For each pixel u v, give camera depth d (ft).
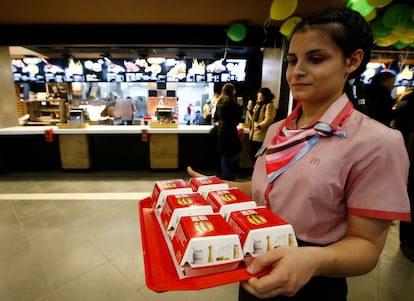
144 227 2.60
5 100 14.25
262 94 11.89
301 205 1.94
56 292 5.50
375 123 1.84
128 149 15.11
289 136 2.19
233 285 5.88
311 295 2.15
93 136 14.82
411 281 5.94
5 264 6.38
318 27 1.78
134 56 20.03
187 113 22.21
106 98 21.85
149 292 5.56
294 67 1.96
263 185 2.35
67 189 11.80
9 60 14.42
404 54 16.71
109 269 6.24
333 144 1.88
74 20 11.57
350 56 1.83
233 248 1.89
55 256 6.72
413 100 7.23
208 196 2.67
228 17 11.25
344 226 1.93
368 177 1.72
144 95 22.48
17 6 9.90
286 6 8.23
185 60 18.75
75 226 8.30
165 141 14.44
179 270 1.86
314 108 2.12
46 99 21.06
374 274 6.17
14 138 14.46
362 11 8.23
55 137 14.55
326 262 1.50
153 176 14.03
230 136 12.15
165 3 9.68
